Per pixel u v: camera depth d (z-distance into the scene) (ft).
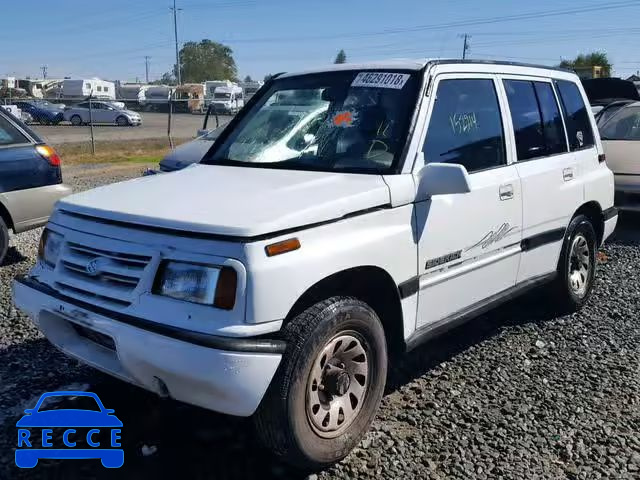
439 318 12.93
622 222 31.45
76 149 68.85
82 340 11.11
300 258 9.67
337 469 10.69
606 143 29.86
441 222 12.42
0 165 21.36
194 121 137.90
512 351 15.66
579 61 177.37
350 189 11.05
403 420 12.30
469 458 11.10
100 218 10.56
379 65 14.07
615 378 14.32
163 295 9.55
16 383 13.34
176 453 11.00
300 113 14.25
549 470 10.84
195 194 11.16
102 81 194.59
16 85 217.77
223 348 8.89
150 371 9.48
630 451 11.46
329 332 10.05
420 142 12.41
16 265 22.41
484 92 14.51
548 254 16.31
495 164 14.37
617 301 19.44
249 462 10.81
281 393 9.54
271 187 11.37
